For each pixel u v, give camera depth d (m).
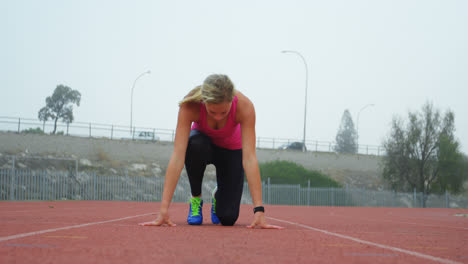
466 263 1.80
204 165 4.07
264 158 40.41
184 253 1.84
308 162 41.38
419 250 2.28
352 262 1.71
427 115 37.97
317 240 2.69
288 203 30.52
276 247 2.21
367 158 43.41
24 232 2.65
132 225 3.62
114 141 34.31
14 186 21.98
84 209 9.53
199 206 4.30
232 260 1.67
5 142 30.02
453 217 11.52
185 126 3.72
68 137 32.50
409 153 37.75
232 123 3.80
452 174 37.38
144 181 27.97
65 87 57.88
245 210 11.71
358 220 7.09
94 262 1.52
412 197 35.16
